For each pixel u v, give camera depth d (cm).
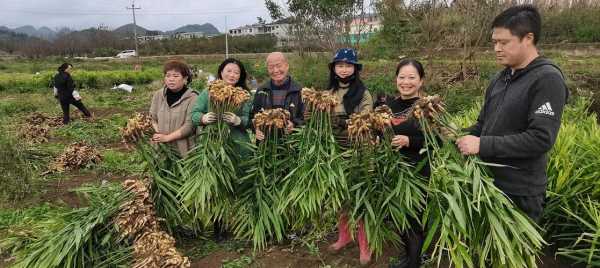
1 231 441
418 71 313
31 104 1481
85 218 346
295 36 1623
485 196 270
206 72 2539
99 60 4919
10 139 572
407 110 318
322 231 392
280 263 357
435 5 1182
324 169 338
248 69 2109
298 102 395
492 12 1159
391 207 314
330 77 379
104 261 328
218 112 363
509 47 253
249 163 381
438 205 281
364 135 301
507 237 273
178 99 402
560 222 358
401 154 320
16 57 5834
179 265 301
